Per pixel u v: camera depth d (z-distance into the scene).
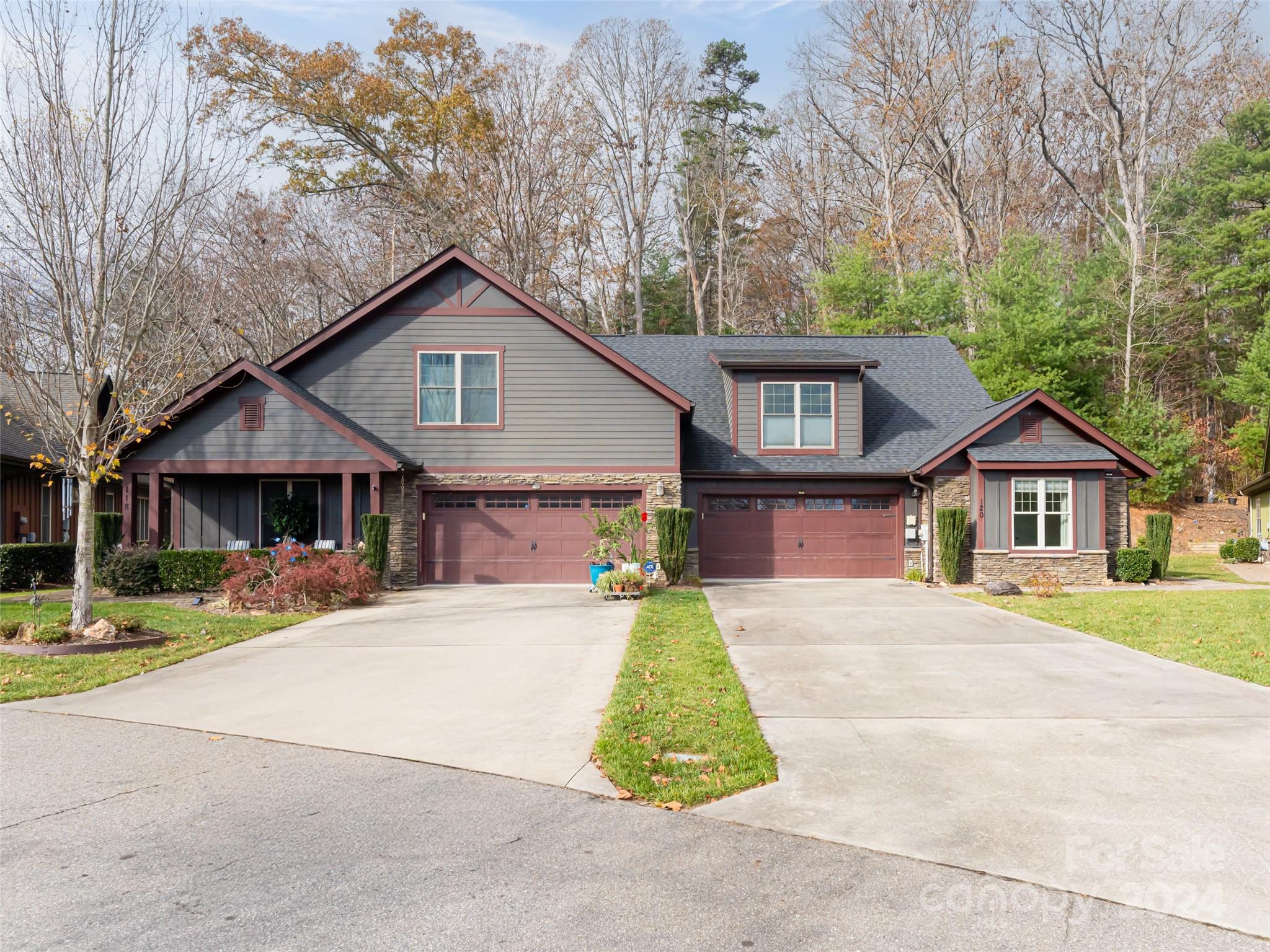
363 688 9.14
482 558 20.12
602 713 8.02
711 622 13.15
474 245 36.88
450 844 5.05
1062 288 36.59
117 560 17.73
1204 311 38.50
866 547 21.34
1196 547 31.23
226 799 5.85
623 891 4.43
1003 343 32.75
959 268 38.81
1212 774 6.10
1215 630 12.26
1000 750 6.71
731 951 3.84
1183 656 10.37
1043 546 19.75
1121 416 33.91
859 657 10.58
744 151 46.41
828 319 38.03
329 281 36.38
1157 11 38.41
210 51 31.86
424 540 20.06
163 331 16.19
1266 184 37.09
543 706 8.29
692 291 46.78
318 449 18.72
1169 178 39.91
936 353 25.28
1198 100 40.12
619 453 20.02
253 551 17.39
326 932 4.05
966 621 13.52
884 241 39.72
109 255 12.81
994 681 9.18
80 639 11.58
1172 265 38.00
